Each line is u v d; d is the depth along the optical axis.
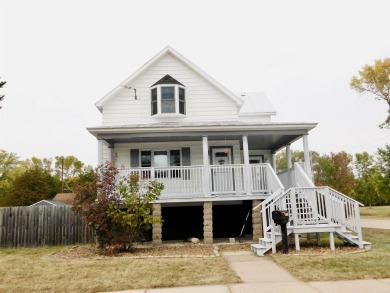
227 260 8.57
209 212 12.45
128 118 16.34
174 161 15.77
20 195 30.50
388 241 11.36
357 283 5.79
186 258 8.96
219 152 15.96
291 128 13.22
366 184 40.78
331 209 10.14
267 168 12.55
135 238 11.05
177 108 16.22
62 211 14.38
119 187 10.66
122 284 6.21
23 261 9.52
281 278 6.36
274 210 9.93
